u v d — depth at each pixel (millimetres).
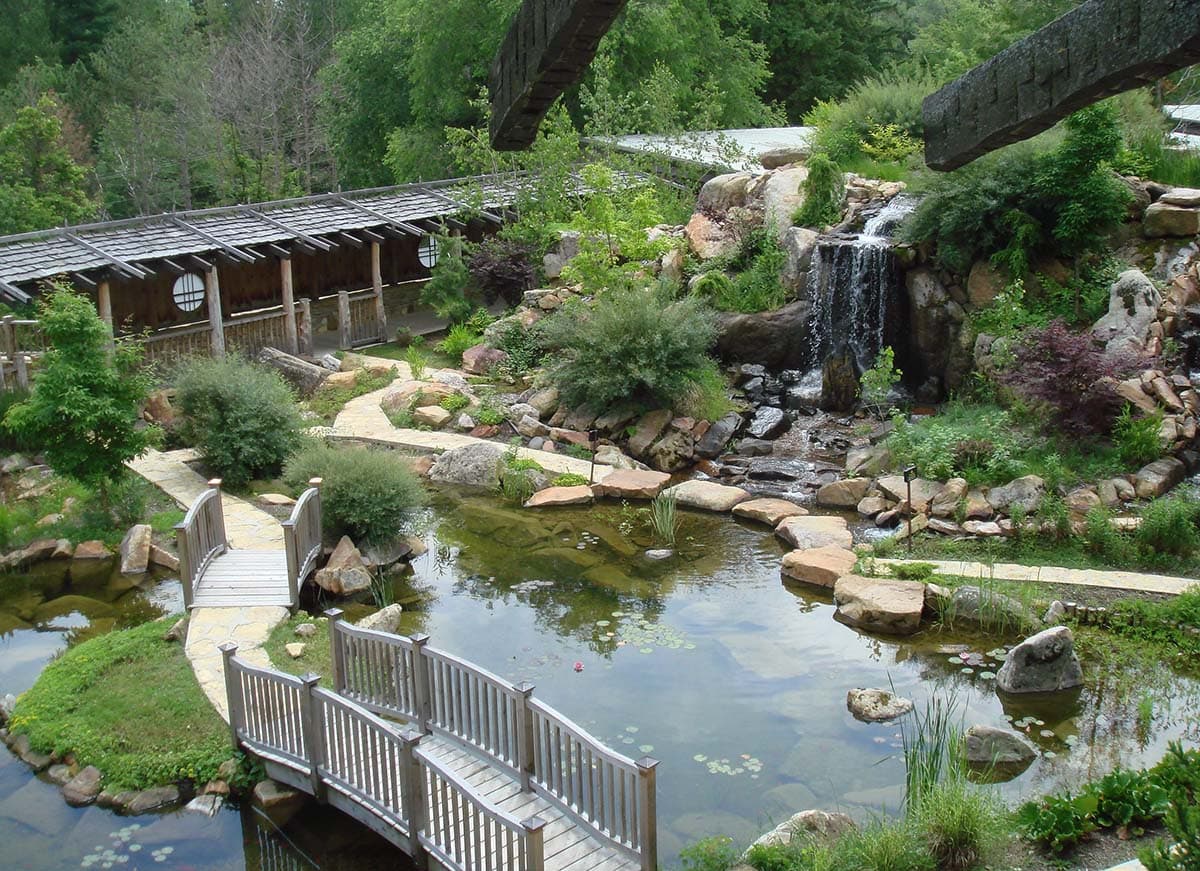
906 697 9297
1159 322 14781
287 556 10914
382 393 18844
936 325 16969
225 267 22516
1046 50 2264
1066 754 8242
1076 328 15445
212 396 14844
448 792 7242
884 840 6465
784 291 18781
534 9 2387
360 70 36531
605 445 16375
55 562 13000
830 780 7996
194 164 40438
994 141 2543
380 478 12758
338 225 21500
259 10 44125
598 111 26531
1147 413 13523
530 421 17188
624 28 30828
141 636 10281
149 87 40031
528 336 20078
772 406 17688
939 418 15227
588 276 19500
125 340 15852
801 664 10016
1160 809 6668
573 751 7879
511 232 22703
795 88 40219
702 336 16953
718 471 15609
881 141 22266
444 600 11758
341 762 7445
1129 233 16438
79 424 12844
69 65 43500
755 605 11430
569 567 12602
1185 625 10102
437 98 32938
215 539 12023
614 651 10391
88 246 18359
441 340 22312
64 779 8258
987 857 6523
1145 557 11633
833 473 15125
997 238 16625
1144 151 17891
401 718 8289
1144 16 1941
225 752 8250
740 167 24391
